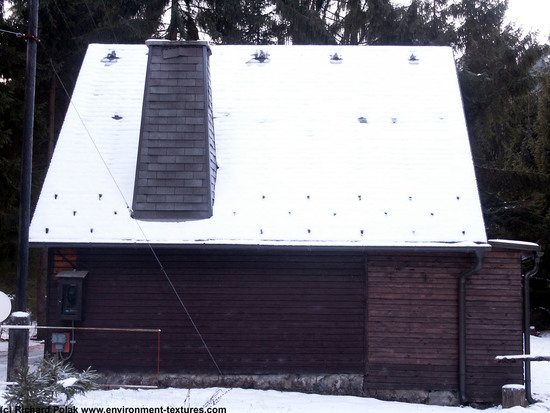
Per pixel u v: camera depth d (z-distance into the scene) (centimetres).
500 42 2234
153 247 1148
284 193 1216
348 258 1190
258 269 1188
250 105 1385
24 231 1016
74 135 1307
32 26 1024
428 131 1322
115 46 1513
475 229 1151
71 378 822
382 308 1180
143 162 1196
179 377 1169
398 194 1209
